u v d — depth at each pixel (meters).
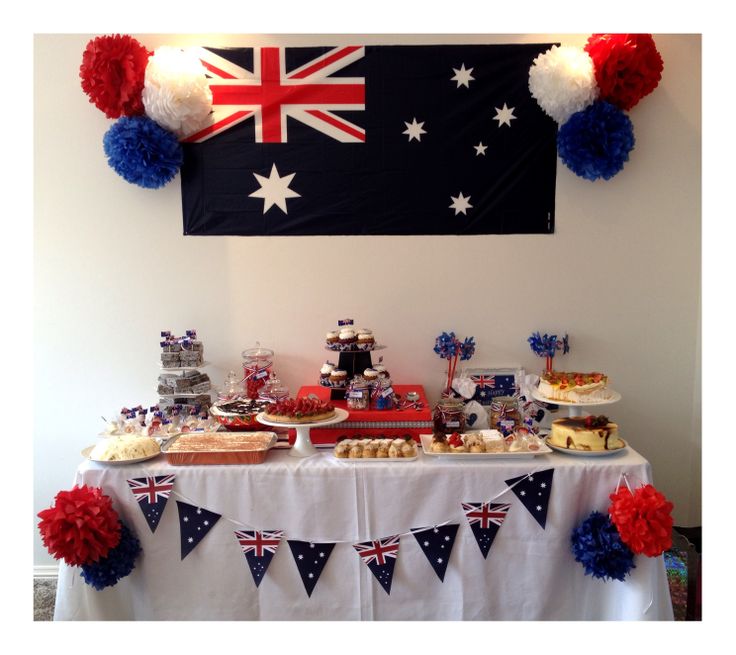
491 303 3.14
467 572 2.49
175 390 2.93
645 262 3.12
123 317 3.15
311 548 2.49
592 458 2.52
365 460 2.50
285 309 3.15
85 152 3.06
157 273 3.13
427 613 2.52
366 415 2.67
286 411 2.53
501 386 3.10
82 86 2.86
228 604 2.53
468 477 2.44
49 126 3.04
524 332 3.15
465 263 3.12
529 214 3.09
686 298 3.14
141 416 2.83
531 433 2.62
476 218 3.09
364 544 2.48
